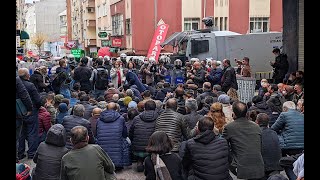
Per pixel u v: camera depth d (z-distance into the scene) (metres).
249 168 6.46
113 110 8.95
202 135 5.89
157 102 10.19
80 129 5.26
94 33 65.62
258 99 9.63
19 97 7.90
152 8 39.56
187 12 39.41
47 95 10.48
